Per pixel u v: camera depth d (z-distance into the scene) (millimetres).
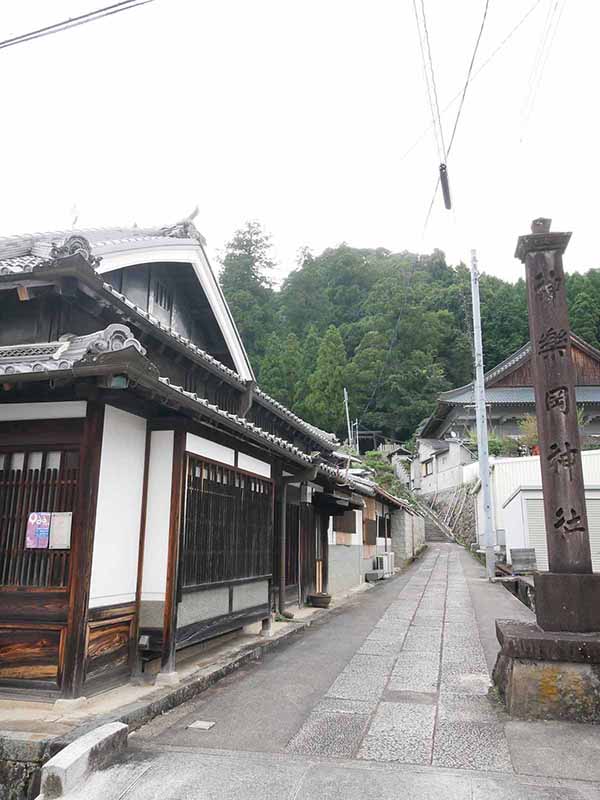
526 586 15250
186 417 6500
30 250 8078
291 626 10109
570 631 5793
